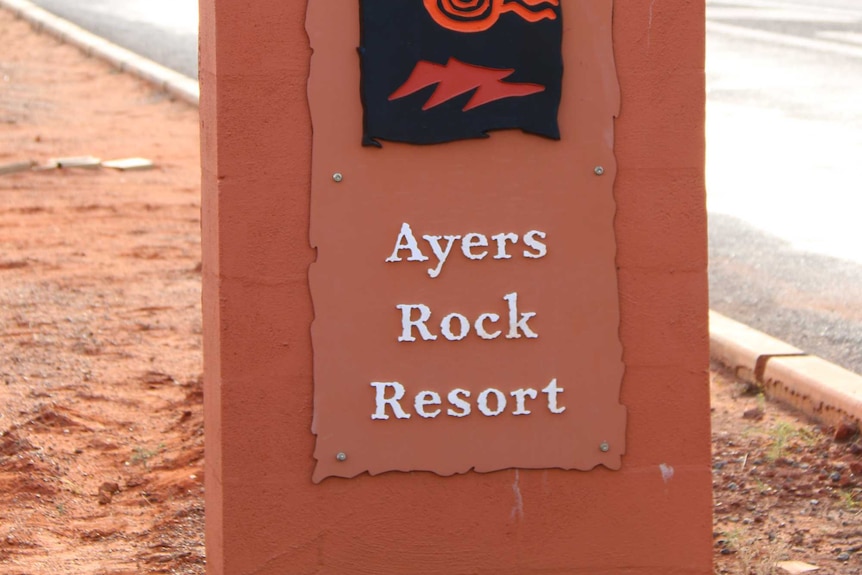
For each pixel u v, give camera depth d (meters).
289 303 4.01
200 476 5.83
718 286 8.85
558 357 4.12
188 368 7.39
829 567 4.85
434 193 4.02
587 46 3.99
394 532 4.14
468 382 4.10
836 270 9.13
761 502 5.48
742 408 6.69
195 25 22.41
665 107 4.04
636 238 4.09
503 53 3.96
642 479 4.20
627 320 4.12
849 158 12.09
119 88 17.95
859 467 5.74
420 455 4.11
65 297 8.87
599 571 4.23
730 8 22.55
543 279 4.08
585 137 4.03
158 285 9.21
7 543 5.14
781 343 7.25
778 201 10.85
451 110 3.97
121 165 13.34
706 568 4.25
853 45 18.25
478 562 4.18
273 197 3.96
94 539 5.21
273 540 4.10
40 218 11.32
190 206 11.81
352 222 4.00
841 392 6.28
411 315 4.05
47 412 6.55
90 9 24.38
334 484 4.10
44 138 14.91
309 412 4.06
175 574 4.87
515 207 4.04
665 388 4.16
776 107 14.27
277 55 3.91
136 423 6.53
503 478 4.16
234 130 3.92
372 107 3.94
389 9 3.91
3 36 22.34
